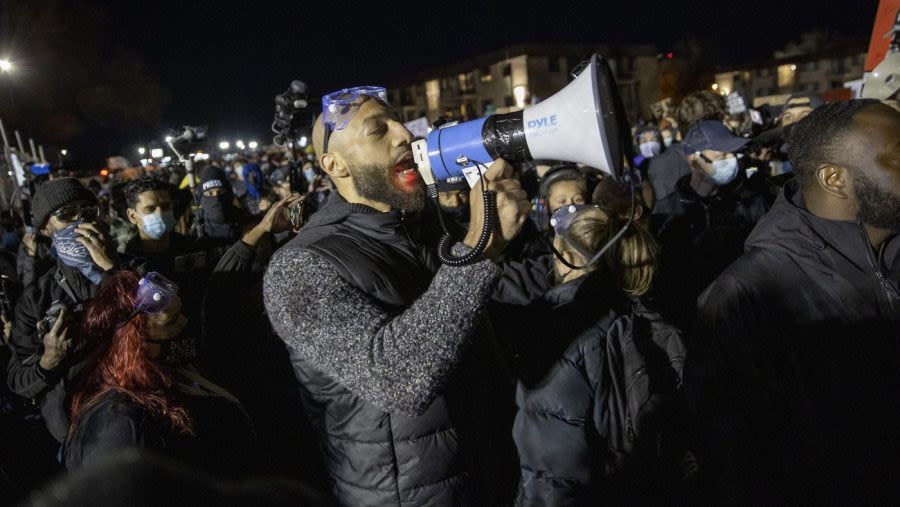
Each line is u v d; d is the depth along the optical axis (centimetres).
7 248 561
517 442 191
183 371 161
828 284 141
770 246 148
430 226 169
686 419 196
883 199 130
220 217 457
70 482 50
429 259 159
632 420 191
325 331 126
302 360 143
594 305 194
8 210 604
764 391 147
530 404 187
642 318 209
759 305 146
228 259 238
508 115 132
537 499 186
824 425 141
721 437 150
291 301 130
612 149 121
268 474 161
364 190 146
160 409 143
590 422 186
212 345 229
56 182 245
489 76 4156
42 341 212
